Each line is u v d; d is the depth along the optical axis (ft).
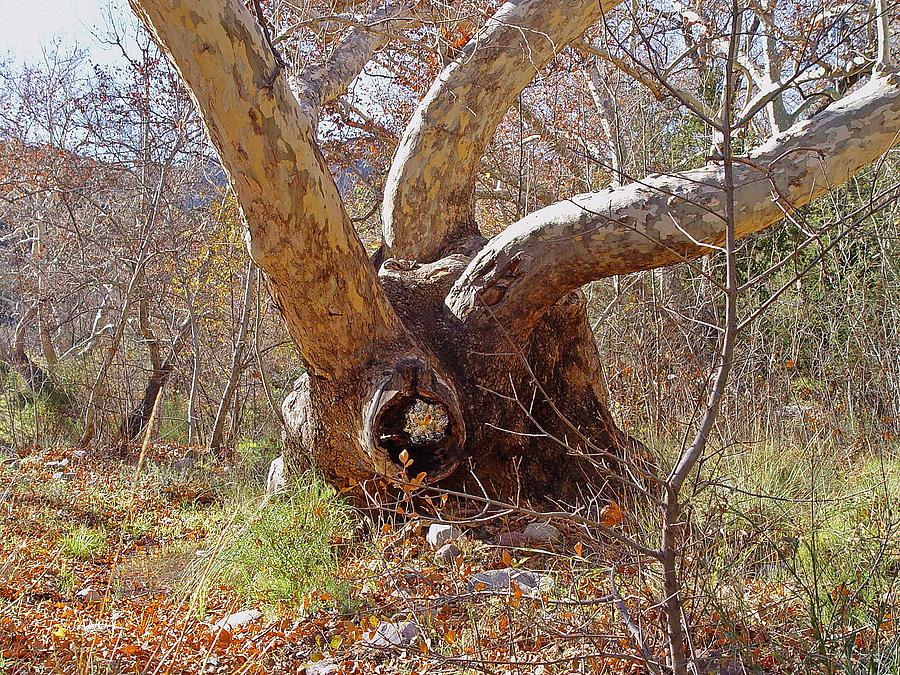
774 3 32.37
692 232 17.56
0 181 45.14
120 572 18.54
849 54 19.49
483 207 47.34
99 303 59.06
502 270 19.25
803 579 11.73
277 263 15.51
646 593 10.36
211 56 12.87
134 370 45.93
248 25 13.14
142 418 42.32
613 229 17.99
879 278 29.25
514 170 37.83
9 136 44.34
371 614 12.43
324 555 15.19
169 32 12.72
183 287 43.91
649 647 9.70
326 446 19.02
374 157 41.19
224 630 12.59
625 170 33.60
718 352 9.32
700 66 32.78
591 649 10.05
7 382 41.45
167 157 40.40
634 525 13.33
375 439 16.83
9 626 12.96
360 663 11.62
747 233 17.87
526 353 19.90
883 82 17.89
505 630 10.68
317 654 11.03
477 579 13.83
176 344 45.01
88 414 38.19
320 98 24.02
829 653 9.78
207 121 13.80
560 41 22.68
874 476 18.34
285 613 13.79
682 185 17.63
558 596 12.02
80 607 15.47
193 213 45.68
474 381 19.30
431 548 16.85
